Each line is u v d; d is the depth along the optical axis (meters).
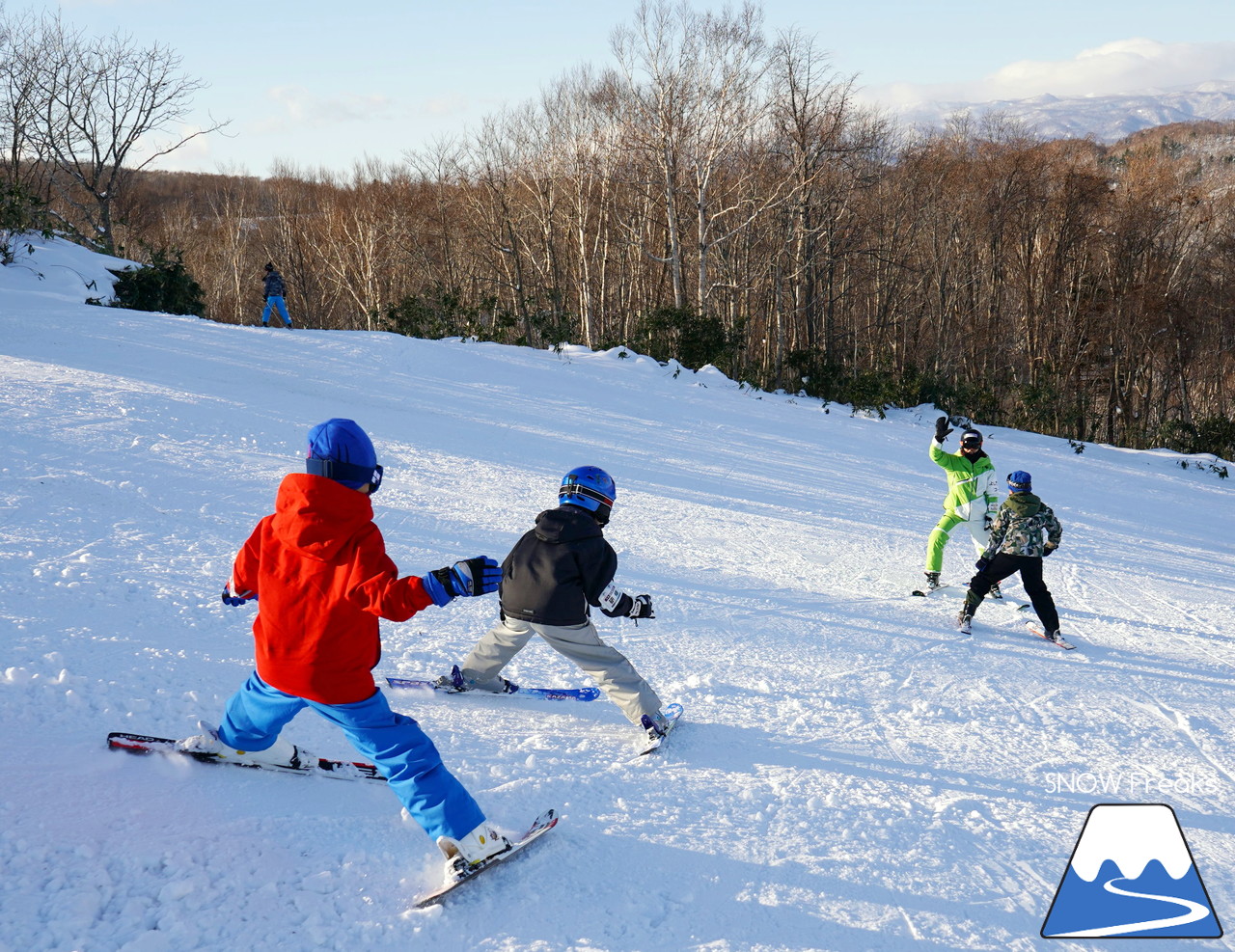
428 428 12.54
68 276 18.84
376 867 2.87
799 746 4.36
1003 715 5.18
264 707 2.94
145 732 3.45
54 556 5.36
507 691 4.55
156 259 21.67
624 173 34.97
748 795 3.71
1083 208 42.81
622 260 39.25
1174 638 7.66
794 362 26.41
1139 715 5.47
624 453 13.23
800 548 9.40
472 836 2.80
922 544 10.41
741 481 12.69
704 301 29.41
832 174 34.16
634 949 2.63
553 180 37.50
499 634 4.31
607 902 2.85
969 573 9.25
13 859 2.58
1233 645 7.57
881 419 22.16
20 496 6.48
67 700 3.54
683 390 19.72
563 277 41.75
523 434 13.32
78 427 8.78
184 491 7.45
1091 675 6.26
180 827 2.88
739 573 8.02
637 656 5.46
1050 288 43.41
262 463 8.91
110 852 2.70
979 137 51.19
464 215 45.62
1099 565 10.63
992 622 7.52
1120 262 42.44
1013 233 44.97
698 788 3.74
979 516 8.12
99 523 6.23
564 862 3.03
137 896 2.54
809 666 5.70
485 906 2.76
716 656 5.67
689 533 9.33
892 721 4.85
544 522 4.07
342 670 2.70
